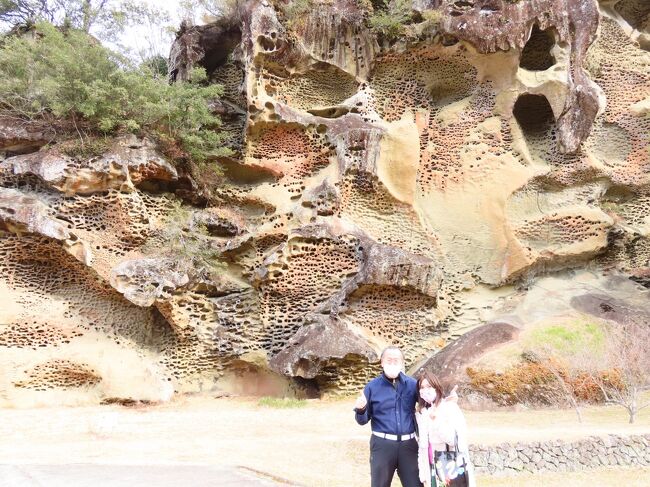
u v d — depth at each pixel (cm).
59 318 1542
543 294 1653
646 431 937
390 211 1758
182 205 1742
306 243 1619
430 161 1809
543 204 1750
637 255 1766
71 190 1546
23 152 1634
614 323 1470
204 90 1709
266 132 1783
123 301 1606
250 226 1762
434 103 1886
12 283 1530
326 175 1727
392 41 1819
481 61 1777
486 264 1728
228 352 1611
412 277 1545
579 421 1094
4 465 735
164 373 1576
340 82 1886
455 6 1769
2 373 1436
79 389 1496
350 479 752
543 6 1711
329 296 1599
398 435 494
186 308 1599
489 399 1294
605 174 1748
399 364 511
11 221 1473
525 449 834
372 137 1709
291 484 668
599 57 1917
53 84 1528
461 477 496
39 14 2055
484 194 1750
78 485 616
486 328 1494
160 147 1644
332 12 1862
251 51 1747
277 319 1606
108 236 1578
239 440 995
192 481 643
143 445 945
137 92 1623
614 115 1864
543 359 1323
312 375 1435
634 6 2045
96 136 1600
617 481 770
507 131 1775
